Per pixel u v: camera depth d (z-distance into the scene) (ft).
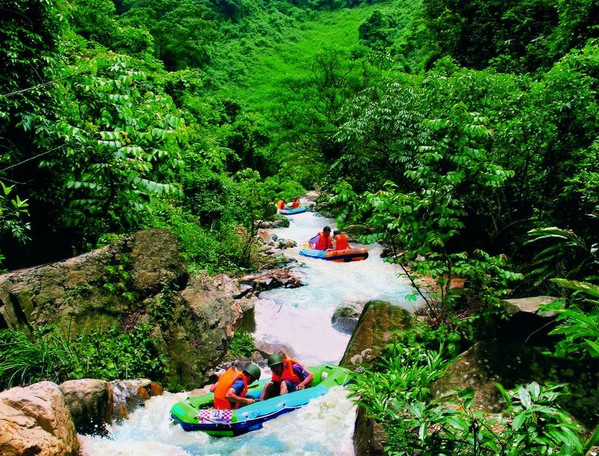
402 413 8.04
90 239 25.21
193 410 15.08
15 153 20.66
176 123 21.93
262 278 32.50
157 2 111.04
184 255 22.61
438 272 17.34
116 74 21.38
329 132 68.44
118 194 21.88
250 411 15.07
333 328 26.14
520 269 23.38
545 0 58.18
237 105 96.43
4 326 15.89
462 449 7.04
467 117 16.19
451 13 73.97
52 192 23.07
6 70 20.79
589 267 14.94
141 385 16.65
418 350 11.57
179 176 41.37
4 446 9.98
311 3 240.94
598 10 37.81
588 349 7.07
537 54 46.93
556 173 23.81
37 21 22.50
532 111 23.52
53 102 22.43
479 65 66.08
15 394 11.22
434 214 18.34
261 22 207.51
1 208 18.15
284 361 17.56
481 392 12.03
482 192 25.18
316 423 14.88
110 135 19.80
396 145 38.99
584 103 22.58
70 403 13.21
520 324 15.17
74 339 16.99
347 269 37.19
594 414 10.46
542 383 11.78
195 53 118.52
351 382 17.20
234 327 22.72
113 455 12.74
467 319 16.70
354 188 47.73
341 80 69.92
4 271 18.90
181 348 19.16
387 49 70.08
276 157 83.76
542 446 6.08
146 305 19.53
